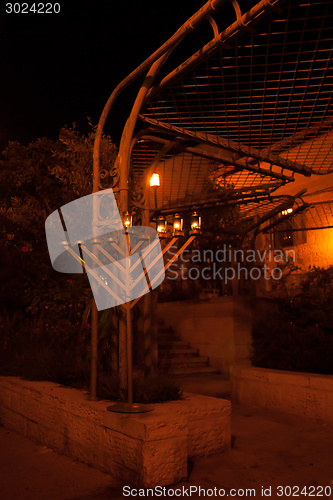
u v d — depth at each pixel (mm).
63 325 7012
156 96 4492
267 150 5438
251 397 6875
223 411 4531
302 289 7988
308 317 7258
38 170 8547
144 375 5273
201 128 4988
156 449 3633
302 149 5695
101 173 4797
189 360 10492
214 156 5484
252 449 4633
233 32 3625
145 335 5383
